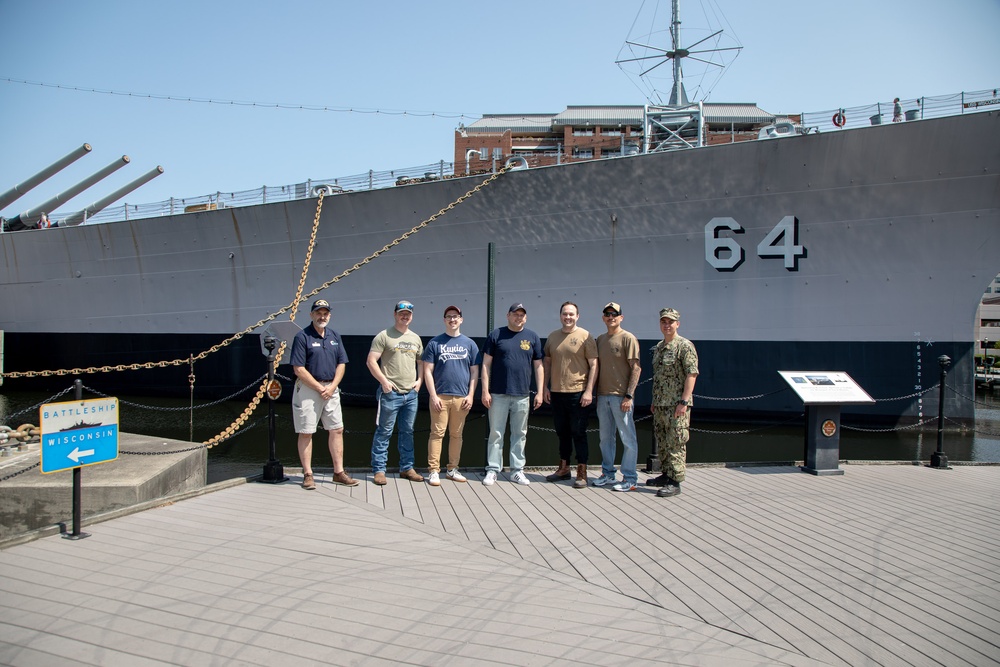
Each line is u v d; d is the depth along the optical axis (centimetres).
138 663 260
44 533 415
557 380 592
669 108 1298
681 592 346
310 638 283
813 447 659
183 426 1355
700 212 1204
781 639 293
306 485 559
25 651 268
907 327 1142
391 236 1407
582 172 1248
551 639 288
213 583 342
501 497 543
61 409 402
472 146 4950
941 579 368
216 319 1644
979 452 1033
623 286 1261
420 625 298
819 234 1159
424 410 1442
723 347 1223
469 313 1362
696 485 602
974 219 1089
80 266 1827
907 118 1094
